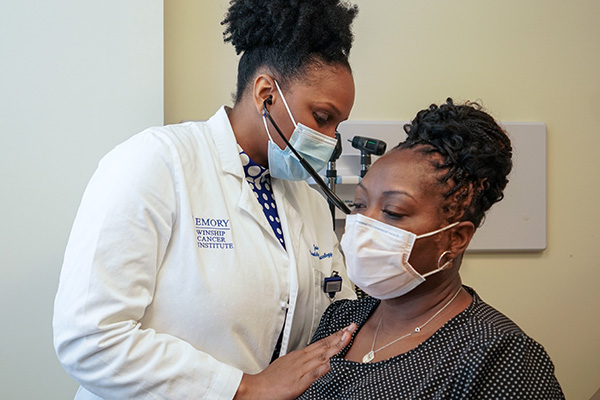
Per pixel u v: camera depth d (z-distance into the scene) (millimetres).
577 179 2178
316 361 1213
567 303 2188
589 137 2176
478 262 2150
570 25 2154
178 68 1978
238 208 1389
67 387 1794
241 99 1424
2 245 1742
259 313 1352
